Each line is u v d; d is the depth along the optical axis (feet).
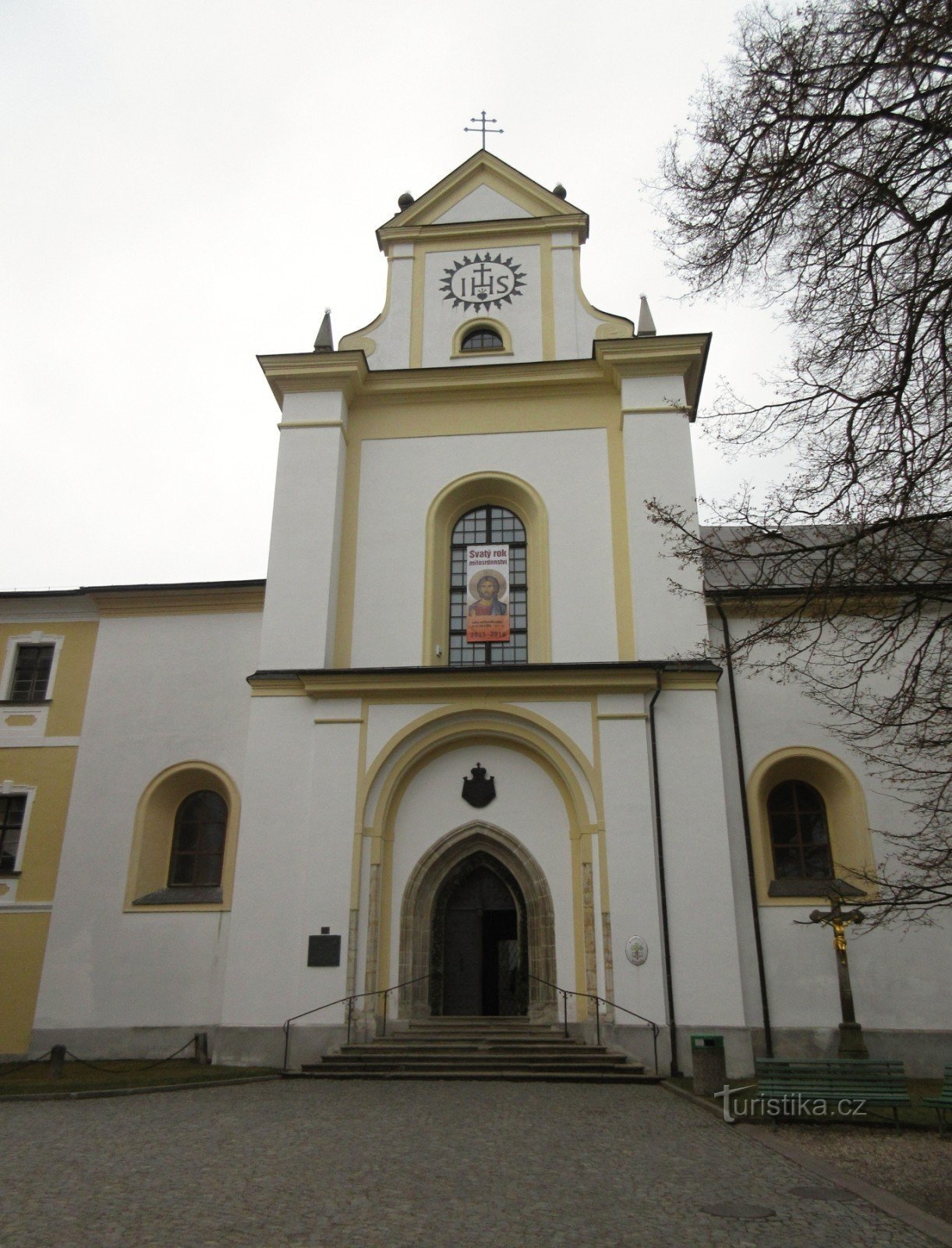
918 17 31.96
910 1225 26.94
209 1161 33.58
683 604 74.64
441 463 83.46
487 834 70.54
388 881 69.77
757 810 72.33
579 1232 25.68
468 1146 36.78
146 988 72.90
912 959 67.46
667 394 81.25
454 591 81.97
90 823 78.33
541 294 90.12
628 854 66.49
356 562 80.53
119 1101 48.85
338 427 82.84
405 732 70.95
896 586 37.78
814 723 73.82
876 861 69.92
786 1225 26.86
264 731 72.23
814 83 35.24
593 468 81.87
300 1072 58.90
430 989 68.64
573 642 76.33
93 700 82.28
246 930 67.21
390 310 90.94
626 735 69.46
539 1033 64.44
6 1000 74.64
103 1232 24.86
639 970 63.77
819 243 36.22
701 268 38.40
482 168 95.71
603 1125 42.14
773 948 68.74
